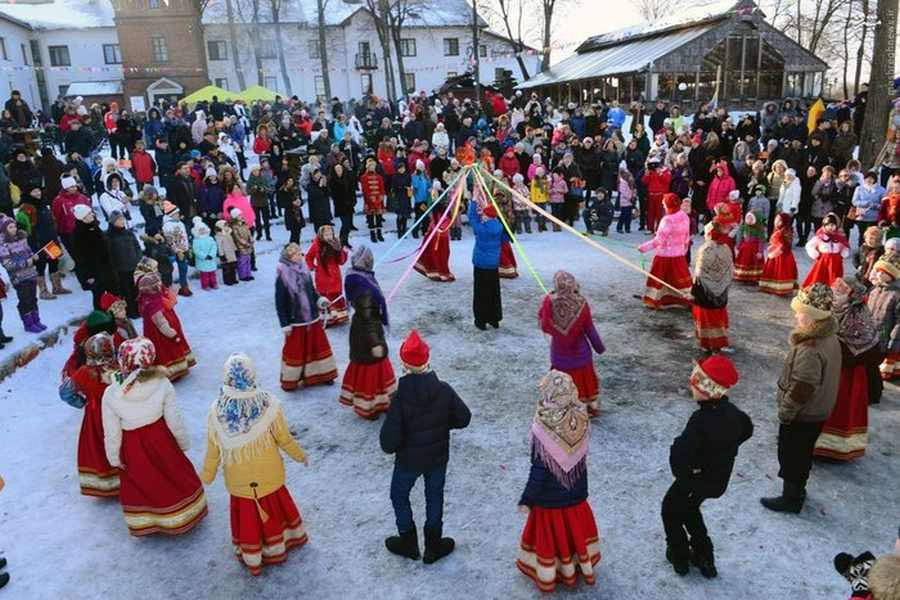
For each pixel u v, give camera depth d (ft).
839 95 167.53
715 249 26.50
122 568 15.87
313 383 25.21
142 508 16.40
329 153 55.77
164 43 145.28
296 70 158.51
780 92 94.73
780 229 34.78
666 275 33.22
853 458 19.42
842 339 18.63
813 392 15.88
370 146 67.56
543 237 51.01
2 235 28.43
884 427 21.33
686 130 61.00
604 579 14.89
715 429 13.57
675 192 51.01
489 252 29.86
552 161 59.00
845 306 18.67
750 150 51.29
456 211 38.55
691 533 14.82
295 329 24.52
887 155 46.80
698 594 14.39
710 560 14.84
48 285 37.88
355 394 22.59
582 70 111.55
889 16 49.73
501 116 70.03
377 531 16.88
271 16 153.48
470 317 32.81
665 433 21.08
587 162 55.21
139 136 63.87
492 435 21.26
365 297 21.97
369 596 14.67
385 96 167.32
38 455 20.99
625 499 17.76
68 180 36.24
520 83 140.36
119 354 16.10
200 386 25.57
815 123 64.28
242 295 37.58
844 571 10.32
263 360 27.96
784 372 16.42
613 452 20.04
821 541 16.06
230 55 153.48
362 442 21.15
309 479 19.17
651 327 30.94
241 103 90.58
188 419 22.85
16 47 145.28
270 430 14.98
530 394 24.14
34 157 53.78
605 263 42.73
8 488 19.16
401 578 15.20
